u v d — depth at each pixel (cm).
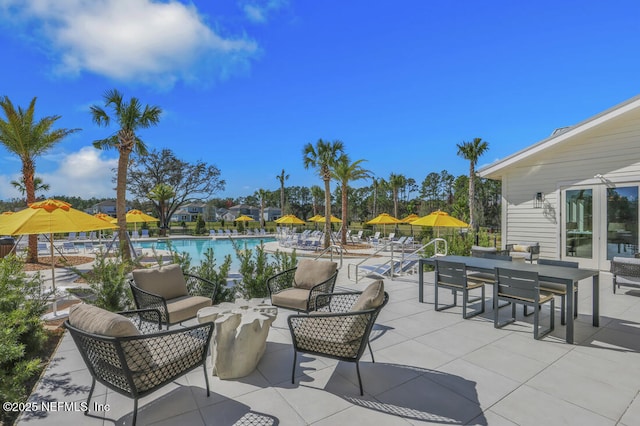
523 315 466
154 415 233
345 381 279
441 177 5950
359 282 729
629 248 768
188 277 523
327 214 1733
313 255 1448
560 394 257
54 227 453
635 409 237
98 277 463
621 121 781
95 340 215
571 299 364
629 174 770
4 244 1178
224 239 2425
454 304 514
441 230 2123
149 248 1738
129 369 212
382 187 4388
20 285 383
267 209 5831
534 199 938
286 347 353
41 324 366
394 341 368
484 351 342
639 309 496
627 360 320
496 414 231
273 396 256
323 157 1706
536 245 879
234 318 288
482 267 438
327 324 291
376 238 1895
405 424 219
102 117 1028
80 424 223
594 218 825
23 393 269
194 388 270
